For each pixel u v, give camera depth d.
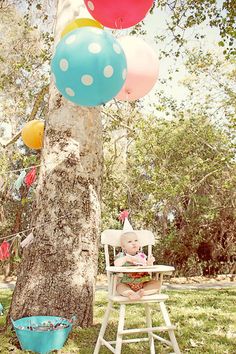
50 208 5.44
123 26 3.94
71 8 5.71
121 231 4.71
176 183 17.80
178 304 8.06
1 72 14.40
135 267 4.04
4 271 19.62
